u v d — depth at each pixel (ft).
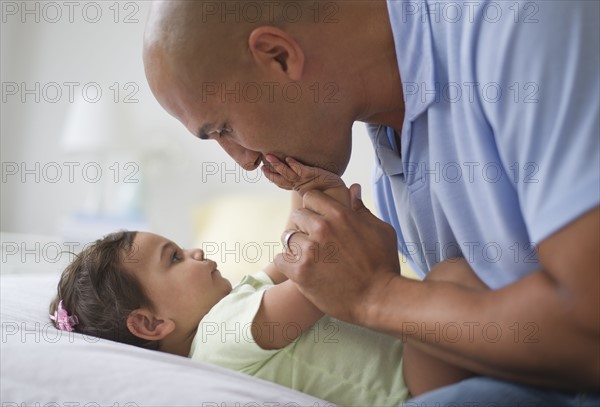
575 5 2.24
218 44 2.74
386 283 2.56
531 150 2.22
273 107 2.83
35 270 7.71
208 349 3.41
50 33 11.98
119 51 11.35
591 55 2.20
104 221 10.37
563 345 2.14
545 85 2.21
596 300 2.02
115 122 10.66
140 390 2.63
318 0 2.82
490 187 2.44
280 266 2.73
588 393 2.26
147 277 3.85
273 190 10.32
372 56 2.87
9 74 12.26
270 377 3.28
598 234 2.02
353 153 8.98
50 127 11.97
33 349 2.87
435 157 2.69
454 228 2.68
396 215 3.60
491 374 2.41
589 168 2.08
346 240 2.63
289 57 2.76
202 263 3.96
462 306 2.32
